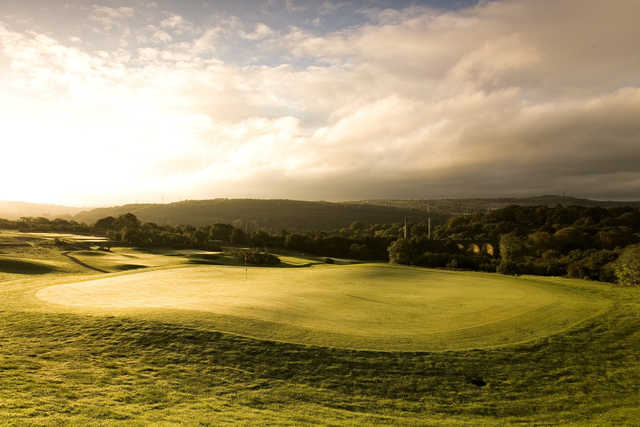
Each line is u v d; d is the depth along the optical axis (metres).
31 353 15.56
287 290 30.67
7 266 48.09
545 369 16.44
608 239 75.12
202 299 25.44
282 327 19.45
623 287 35.56
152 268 45.59
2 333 17.69
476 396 14.32
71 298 25.30
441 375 15.53
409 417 12.66
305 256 102.19
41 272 48.50
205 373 14.74
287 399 13.31
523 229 106.62
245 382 14.29
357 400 13.64
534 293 31.09
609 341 19.14
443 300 27.91
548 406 13.80
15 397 11.60
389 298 28.52
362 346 17.48
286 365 15.66
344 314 23.03
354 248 112.81
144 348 16.50
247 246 114.75
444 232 120.75
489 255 84.38
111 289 29.42
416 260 70.94
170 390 13.24
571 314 23.41
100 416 10.90
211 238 122.56
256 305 23.77
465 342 18.55
